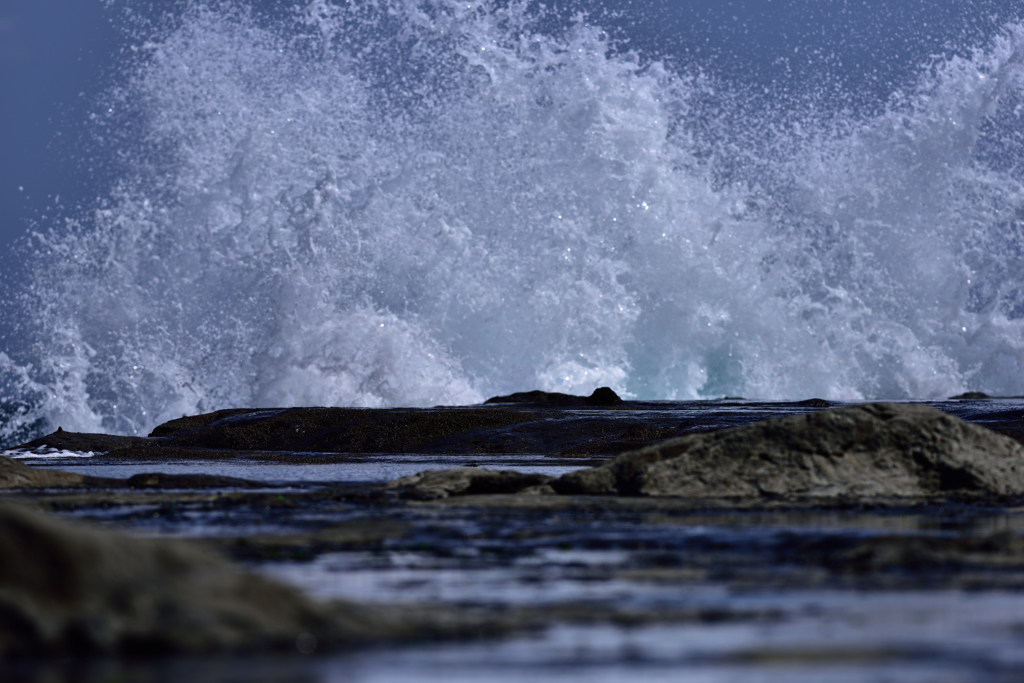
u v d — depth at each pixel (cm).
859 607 1930
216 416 9888
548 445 8312
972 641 1650
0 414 13662
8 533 1525
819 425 4503
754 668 1486
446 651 1578
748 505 4009
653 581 2223
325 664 1481
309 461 7494
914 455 4491
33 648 1467
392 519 3544
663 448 4525
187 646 1514
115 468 6675
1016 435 7419
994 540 2653
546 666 1496
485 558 2577
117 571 1560
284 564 2481
